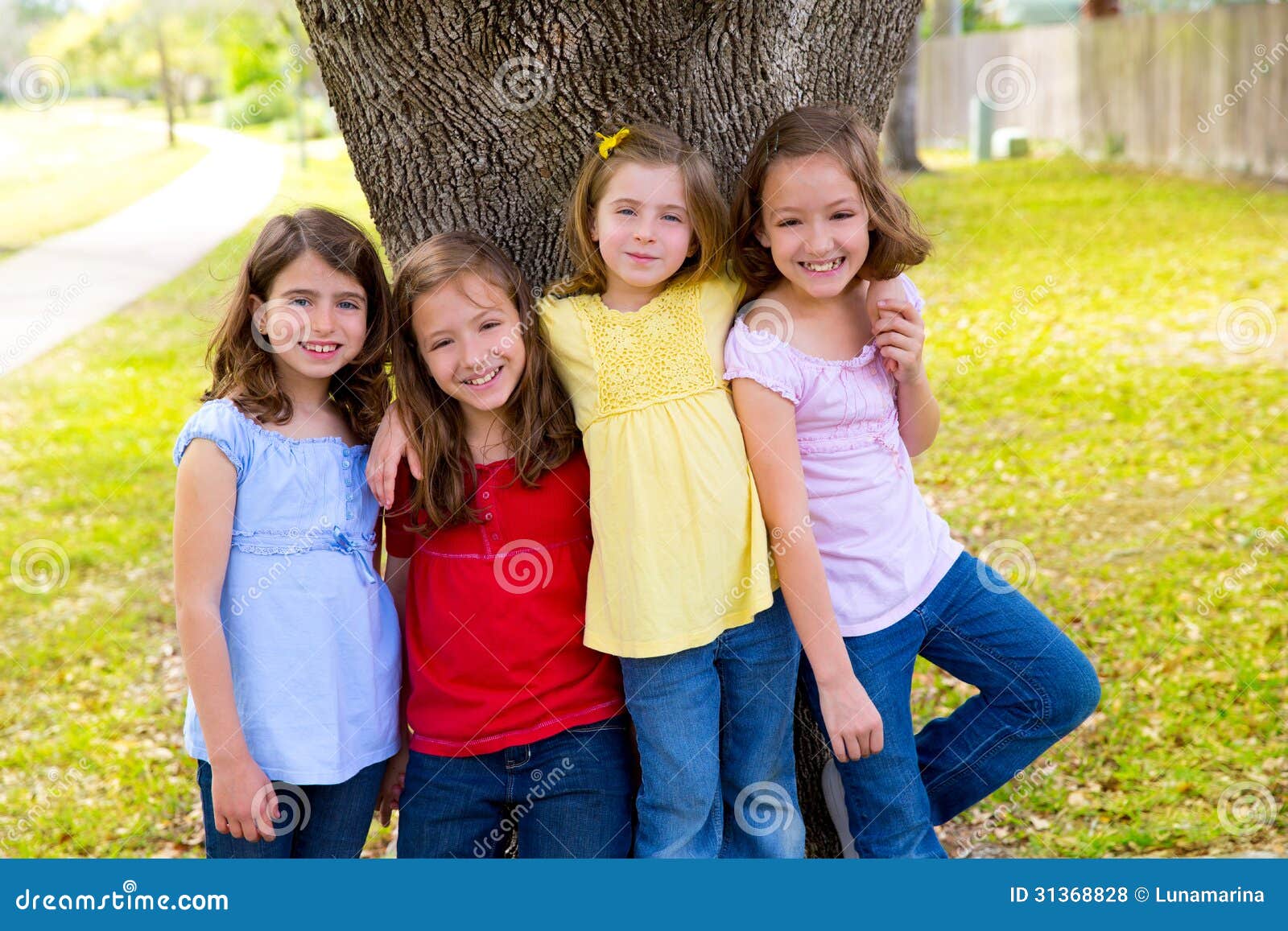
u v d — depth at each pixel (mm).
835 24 2449
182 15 17953
